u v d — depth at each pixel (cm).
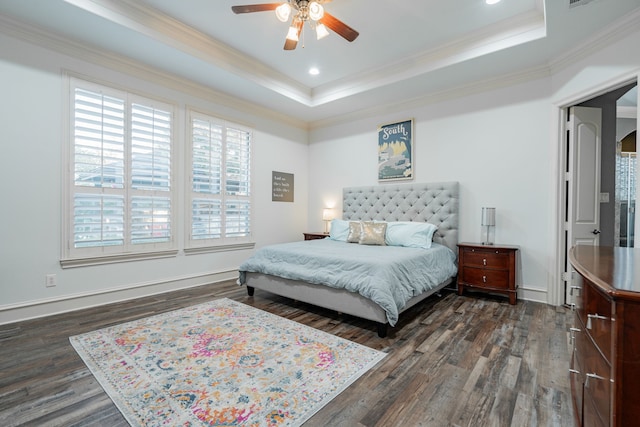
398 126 463
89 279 321
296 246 380
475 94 395
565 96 321
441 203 412
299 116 543
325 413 159
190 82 395
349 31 249
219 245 439
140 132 355
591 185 336
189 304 335
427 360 214
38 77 287
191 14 295
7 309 273
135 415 156
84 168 315
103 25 276
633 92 441
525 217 359
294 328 271
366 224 419
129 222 347
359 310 264
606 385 95
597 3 235
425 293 317
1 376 191
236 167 461
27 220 283
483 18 295
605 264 126
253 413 158
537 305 336
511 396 172
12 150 275
